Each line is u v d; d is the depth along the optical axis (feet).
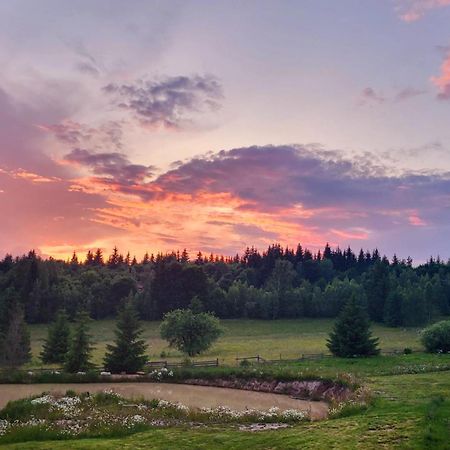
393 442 63.41
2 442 74.02
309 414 95.09
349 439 66.08
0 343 217.77
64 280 556.10
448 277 589.32
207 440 71.15
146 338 355.36
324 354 226.58
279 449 64.69
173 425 83.10
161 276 519.19
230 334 375.45
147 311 495.41
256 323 466.29
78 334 186.29
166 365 180.04
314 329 414.82
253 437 71.36
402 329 405.80
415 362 171.01
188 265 532.73
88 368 183.62
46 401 97.76
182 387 145.89
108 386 146.10
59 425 81.76
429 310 460.96
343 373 136.98
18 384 146.41
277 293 522.06
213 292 518.78
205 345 245.24
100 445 69.67
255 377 147.43
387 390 104.68
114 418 86.79
